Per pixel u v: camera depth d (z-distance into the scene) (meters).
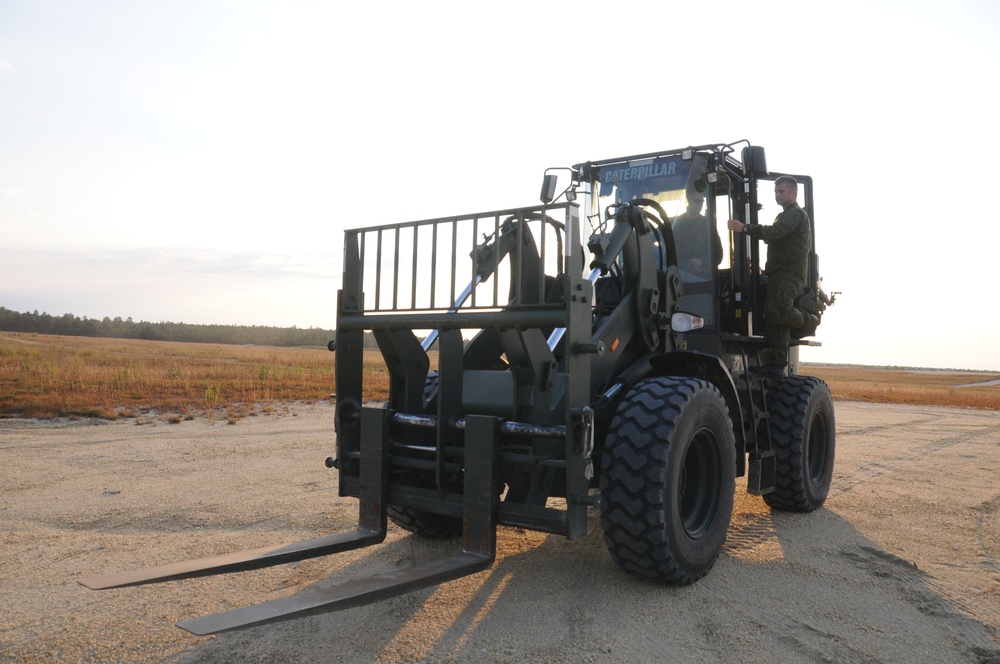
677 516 3.56
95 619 3.22
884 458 8.88
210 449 8.48
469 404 3.97
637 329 4.27
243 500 5.67
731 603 3.51
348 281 4.15
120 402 13.29
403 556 4.21
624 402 3.64
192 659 2.82
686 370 4.49
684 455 3.63
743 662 2.86
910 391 33.78
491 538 3.46
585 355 3.48
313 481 6.48
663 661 2.84
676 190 5.31
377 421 3.92
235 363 32.03
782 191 5.38
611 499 3.47
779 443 5.46
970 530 5.12
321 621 3.21
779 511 5.73
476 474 3.51
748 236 5.45
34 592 3.57
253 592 3.59
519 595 3.58
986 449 10.09
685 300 5.23
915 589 3.79
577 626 3.18
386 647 2.93
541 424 3.58
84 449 8.37
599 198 5.61
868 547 4.59
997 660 2.94
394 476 4.07
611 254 3.97
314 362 37.53
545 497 3.63
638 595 3.59
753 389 5.33
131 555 4.23
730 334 5.09
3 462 7.43
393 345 4.03
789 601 3.57
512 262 4.38
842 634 3.16
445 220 3.82
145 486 6.21
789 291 5.33
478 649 2.92
